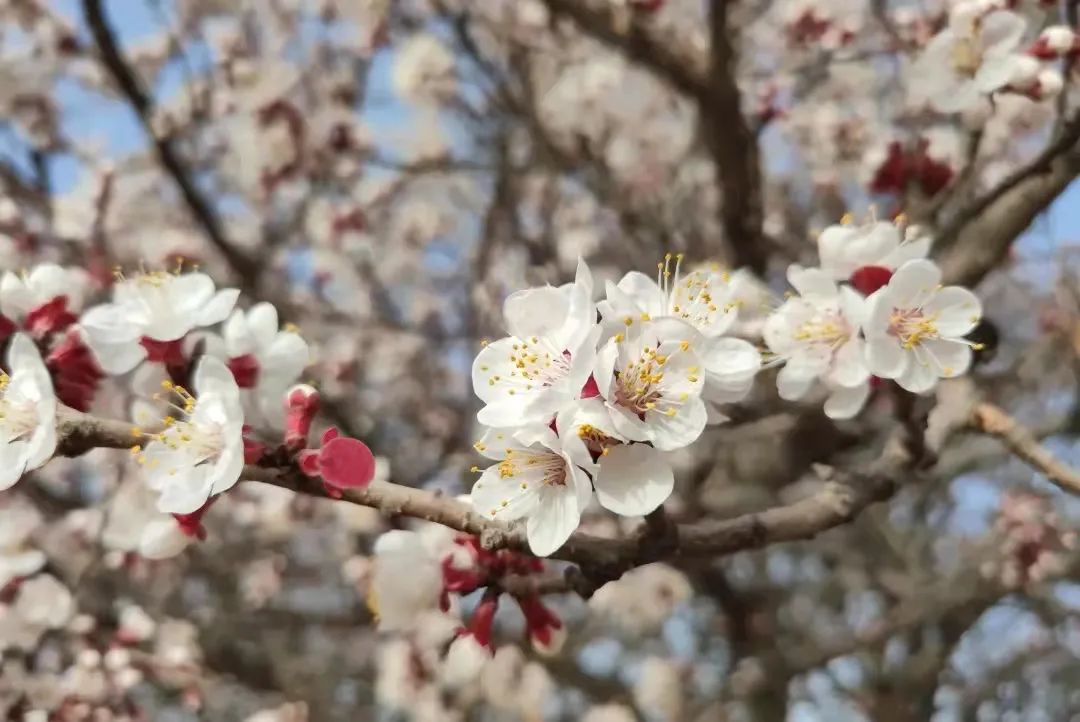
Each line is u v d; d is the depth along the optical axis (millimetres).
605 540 1649
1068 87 2473
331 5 5500
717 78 3307
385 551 1889
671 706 4875
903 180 2832
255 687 4953
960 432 2236
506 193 5234
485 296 5312
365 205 5848
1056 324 4738
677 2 4980
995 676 5387
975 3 2391
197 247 5035
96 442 1689
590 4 3393
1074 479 2066
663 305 1702
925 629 5242
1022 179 2426
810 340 1966
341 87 5352
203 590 5332
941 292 1853
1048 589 4641
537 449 1481
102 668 3383
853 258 1966
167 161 3982
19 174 4930
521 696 4375
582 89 5484
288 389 2010
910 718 4871
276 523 4441
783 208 5332
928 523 5816
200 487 1652
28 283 2002
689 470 4473
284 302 4609
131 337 1890
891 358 1836
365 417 4977
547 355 1509
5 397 1757
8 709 3201
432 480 4559
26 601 2957
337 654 5422
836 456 4027
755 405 3271
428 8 5098
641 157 5746
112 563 3885
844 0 4324
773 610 5418
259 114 4805
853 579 5543
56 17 5277
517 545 1566
